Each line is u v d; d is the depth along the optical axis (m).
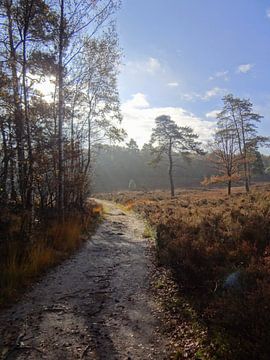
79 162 20.28
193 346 4.86
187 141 44.22
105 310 6.43
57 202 15.73
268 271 5.94
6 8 12.02
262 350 4.18
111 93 20.39
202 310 5.82
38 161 10.88
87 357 4.74
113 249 12.22
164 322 5.78
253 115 36.41
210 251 7.75
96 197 57.53
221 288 6.05
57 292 7.48
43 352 4.89
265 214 12.23
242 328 4.57
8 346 5.09
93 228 17.25
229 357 4.34
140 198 40.66
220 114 37.47
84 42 15.54
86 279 8.47
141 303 6.73
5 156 10.39
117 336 5.35
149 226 17.09
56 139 13.57
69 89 16.69
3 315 6.22
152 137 44.97
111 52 17.06
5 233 9.39
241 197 23.97
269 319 4.39
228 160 37.03
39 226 11.85
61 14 13.62
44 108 12.66
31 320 5.99
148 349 4.93
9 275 7.65
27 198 11.24
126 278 8.55
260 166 61.66
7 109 10.38
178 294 6.82
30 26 12.72
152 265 9.66
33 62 12.92
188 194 44.84
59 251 10.87
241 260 7.35
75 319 6.02
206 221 12.20
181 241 8.60
